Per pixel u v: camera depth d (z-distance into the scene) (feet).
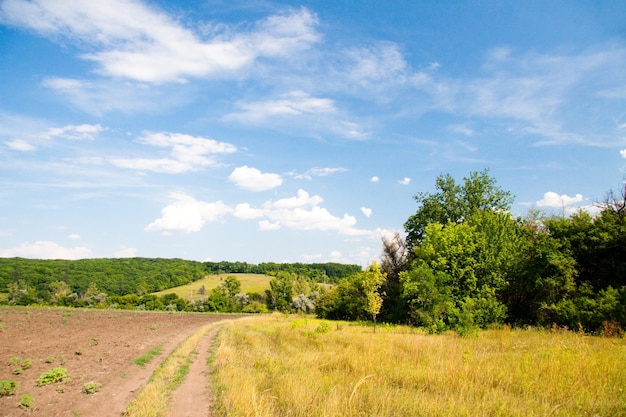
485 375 35.37
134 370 44.86
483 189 160.15
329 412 26.08
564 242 97.86
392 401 28.91
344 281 193.57
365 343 56.85
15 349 55.72
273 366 43.04
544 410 25.59
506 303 117.91
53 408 29.14
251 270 485.56
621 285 91.76
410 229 168.45
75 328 90.38
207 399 32.94
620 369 35.17
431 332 88.07
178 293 331.16
